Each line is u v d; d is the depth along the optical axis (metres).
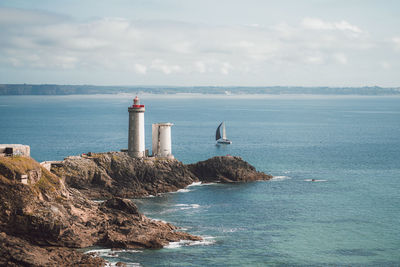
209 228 82.62
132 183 109.19
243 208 95.81
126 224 76.38
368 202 100.44
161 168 116.19
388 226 84.00
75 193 84.00
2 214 69.19
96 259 65.56
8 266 60.09
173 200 102.56
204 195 107.19
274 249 73.06
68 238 70.50
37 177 77.25
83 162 106.62
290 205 98.12
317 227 83.50
